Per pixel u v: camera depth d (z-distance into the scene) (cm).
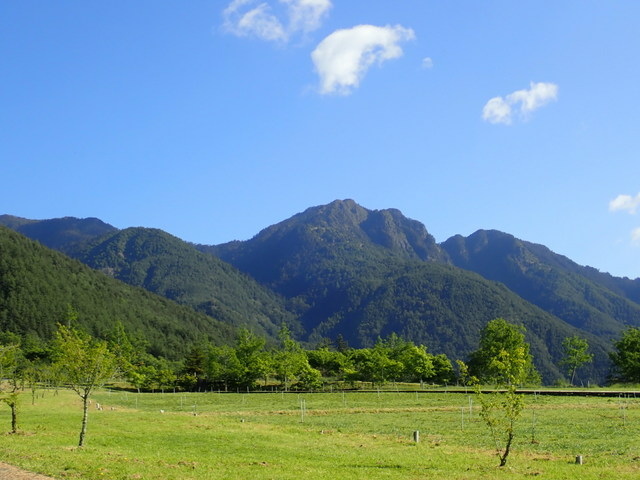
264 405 9138
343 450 3894
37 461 3017
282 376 14125
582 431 5112
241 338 16675
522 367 3466
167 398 11000
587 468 3275
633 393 9206
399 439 4628
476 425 5772
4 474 2688
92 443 3972
